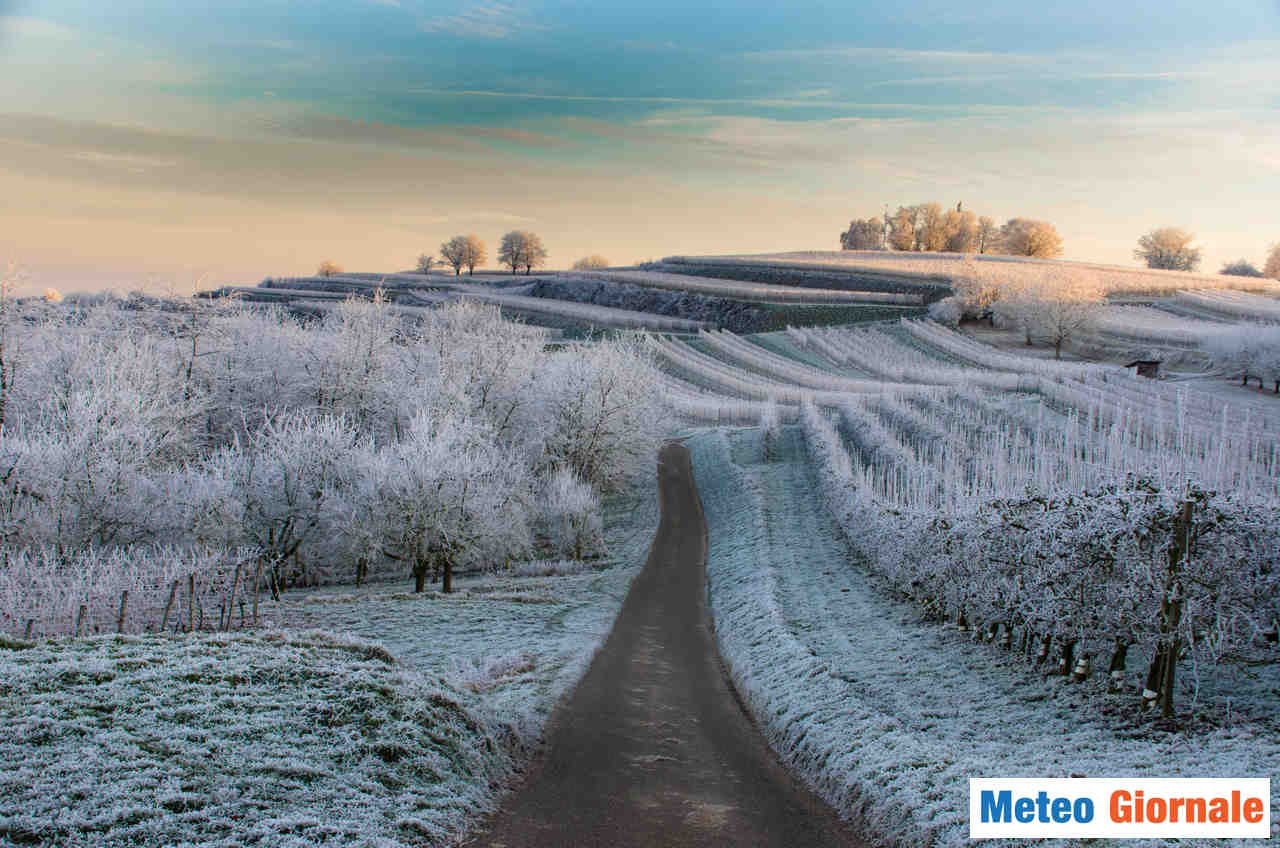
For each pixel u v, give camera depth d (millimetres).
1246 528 17969
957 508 32375
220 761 13430
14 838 10461
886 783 15133
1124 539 19094
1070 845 11742
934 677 23188
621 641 31938
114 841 10727
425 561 43750
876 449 62781
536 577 47344
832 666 24375
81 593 27250
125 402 40938
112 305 56406
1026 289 140500
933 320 151625
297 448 45000
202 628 28703
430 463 43469
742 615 34531
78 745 13234
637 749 18938
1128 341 131250
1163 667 18703
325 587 46688
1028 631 24422
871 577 39781
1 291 46406
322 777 13594
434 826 12914
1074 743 16969
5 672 15906
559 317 172875
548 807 14977
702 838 13906
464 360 66812
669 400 103500
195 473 43219
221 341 59188
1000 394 89125
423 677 19250
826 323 158625
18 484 37188
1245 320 142125
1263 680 19641
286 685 17141
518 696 21984
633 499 69438
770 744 20156
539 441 64812
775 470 70312
